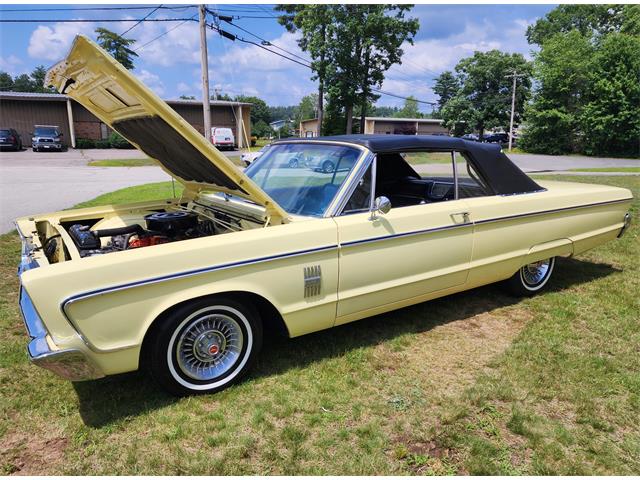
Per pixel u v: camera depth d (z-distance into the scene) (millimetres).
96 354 2557
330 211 3307
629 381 3193
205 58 19391
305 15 37531
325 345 3660
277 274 3004
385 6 36125
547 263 4770
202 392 2971
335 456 2479
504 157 4344
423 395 3033
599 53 35062
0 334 3754
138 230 3523
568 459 2492
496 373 3293
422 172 4098
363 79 37406
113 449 2504
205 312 2873
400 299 3648
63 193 11961
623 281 5195
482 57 54000
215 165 2936
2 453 2465
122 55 40219
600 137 34750
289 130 87125
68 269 2457
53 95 34625
